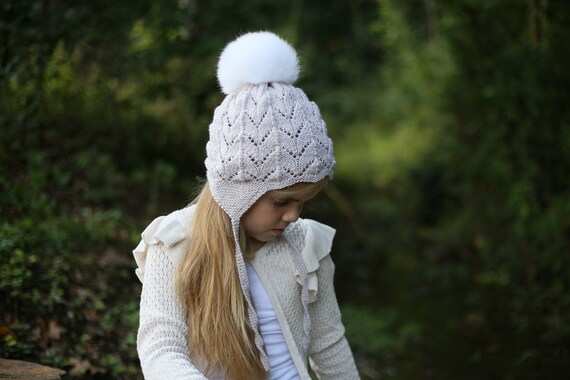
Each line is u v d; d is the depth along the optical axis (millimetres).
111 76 5770
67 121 5629
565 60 5715
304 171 1856
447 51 7441
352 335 5137
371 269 7438
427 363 4742
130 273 4246
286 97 1878
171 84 6070
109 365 3275
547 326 5312
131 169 5766
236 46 1936
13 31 4883
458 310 5941
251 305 1946
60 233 4145
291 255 2037
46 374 2494
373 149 10195
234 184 1881
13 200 4328
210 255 1925
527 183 6188
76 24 5258
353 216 8766
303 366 1992
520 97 6074
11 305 3350
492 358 4809
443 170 8430
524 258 6254
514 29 6492
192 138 6348
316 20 10945
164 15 5668
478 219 7184
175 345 1874
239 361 1928
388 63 9750
